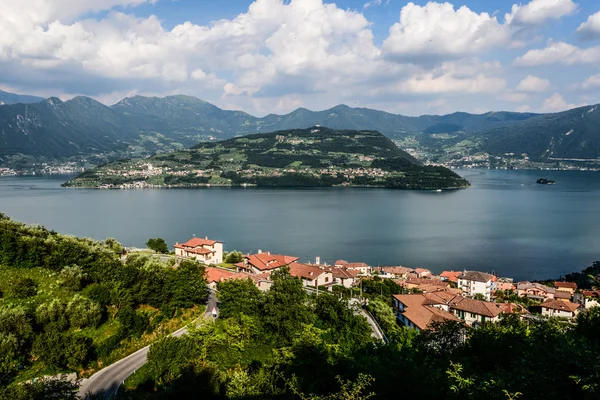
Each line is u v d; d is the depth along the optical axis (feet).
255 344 175.73
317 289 359.87
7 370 157.17
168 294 255.29
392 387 96.27
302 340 147.02
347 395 87.51
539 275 554.05
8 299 213.87
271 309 193.47
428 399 93.25
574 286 470.39
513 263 604.49
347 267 522.06
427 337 140.15
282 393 114.93
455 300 342.44
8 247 258.37
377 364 109.60
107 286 236.02
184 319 244.83
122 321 207.82
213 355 156.87
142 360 191.11
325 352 139.74
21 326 173.37
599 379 63.16
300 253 653.71
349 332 194.08
